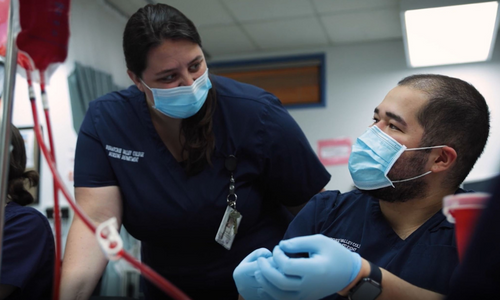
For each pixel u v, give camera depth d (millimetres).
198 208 1266
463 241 579
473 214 559
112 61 3535
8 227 1263
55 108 2949
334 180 4328
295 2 3457
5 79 639
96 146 1302
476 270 483
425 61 3893
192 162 1274
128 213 1311
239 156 1320
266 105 1346
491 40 3379
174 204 1267
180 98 1141
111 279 3145
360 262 781
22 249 1271
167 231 1288
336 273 740
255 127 1317
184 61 1094
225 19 3768
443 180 924
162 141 1307
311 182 1383
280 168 1344
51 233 1410
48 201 2869
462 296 509
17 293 1240
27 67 642
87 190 1263
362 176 967
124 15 3738
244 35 4168
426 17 3078
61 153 2984
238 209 1304
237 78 4727
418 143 907
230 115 1333
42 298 1352
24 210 1341
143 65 1106
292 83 4586
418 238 922
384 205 991
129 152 1298
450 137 895
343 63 4434
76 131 3082
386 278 781
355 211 1044
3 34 751
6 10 756
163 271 1363
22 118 2752
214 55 4738
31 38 624
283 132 1328
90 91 3158
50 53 640
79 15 3094
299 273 723
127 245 3234
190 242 1311
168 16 1085
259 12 3633
